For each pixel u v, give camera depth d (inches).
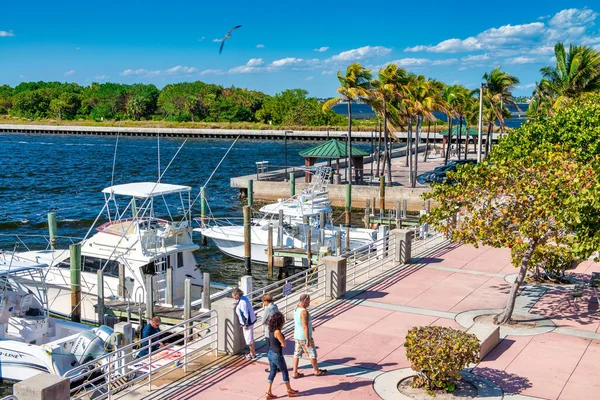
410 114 2234.3
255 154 4360.2
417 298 792.9
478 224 664.4
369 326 685.9
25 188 2573.8
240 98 7258.9
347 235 1344.7
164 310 931.3
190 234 1100.5
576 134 1019.3
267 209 1421.0
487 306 762.2
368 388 521.3
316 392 513.0
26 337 788.6
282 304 768.3
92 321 993.5
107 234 1047.6
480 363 580.1
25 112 7854.3
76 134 6688.0
